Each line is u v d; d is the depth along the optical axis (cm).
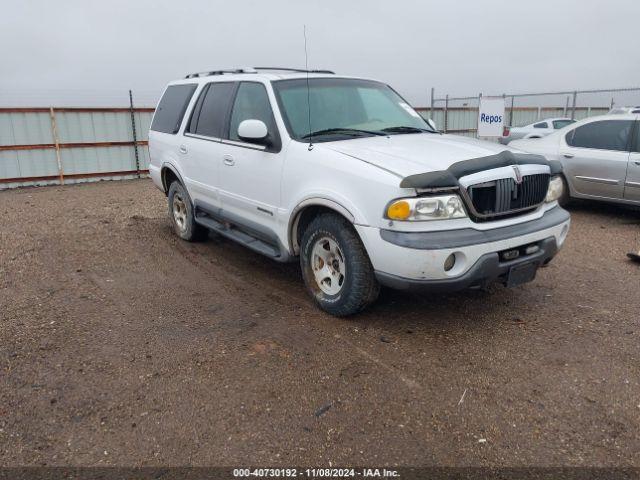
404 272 349
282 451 266
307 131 447
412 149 407
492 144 444
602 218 798
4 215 902
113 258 597
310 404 305
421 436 277
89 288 498
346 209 374
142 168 1487
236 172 499
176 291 488
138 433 281
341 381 329
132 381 331
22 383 329
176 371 342
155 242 665
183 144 605
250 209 490
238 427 285
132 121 1445
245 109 502
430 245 341
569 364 347
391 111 519
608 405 302
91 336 394
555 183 426
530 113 2245
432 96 1888
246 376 335
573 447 267
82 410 301
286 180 432
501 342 379
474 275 353
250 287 496
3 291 491
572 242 663
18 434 280
